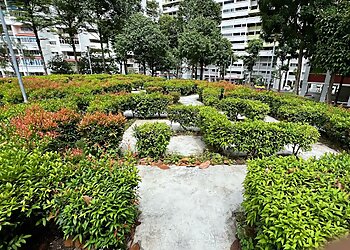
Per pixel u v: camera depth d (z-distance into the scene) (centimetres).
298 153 509
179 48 2056
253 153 446
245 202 218
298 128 445
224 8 4250
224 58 2444
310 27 1241
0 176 187
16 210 181
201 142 550
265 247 160
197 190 332
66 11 1880
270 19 1307
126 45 2091
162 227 254
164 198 311
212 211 284
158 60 2359
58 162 232
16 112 438
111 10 2109
